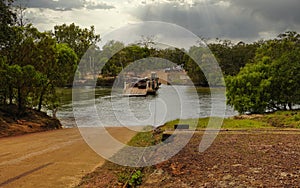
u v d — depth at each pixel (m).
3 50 17.92
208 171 6.39
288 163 6.73
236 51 45.38
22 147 10.38
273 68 21.94
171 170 6.67
